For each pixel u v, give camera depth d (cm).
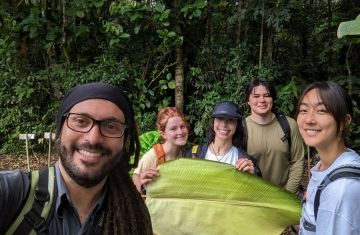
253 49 643
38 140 702
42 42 719
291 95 563
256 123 288
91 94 116
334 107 148
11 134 746
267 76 589
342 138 153
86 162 114
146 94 685
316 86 154
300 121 159
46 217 111
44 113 741
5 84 733
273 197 210
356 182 132
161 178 216
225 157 266
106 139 117
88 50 744
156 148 263
